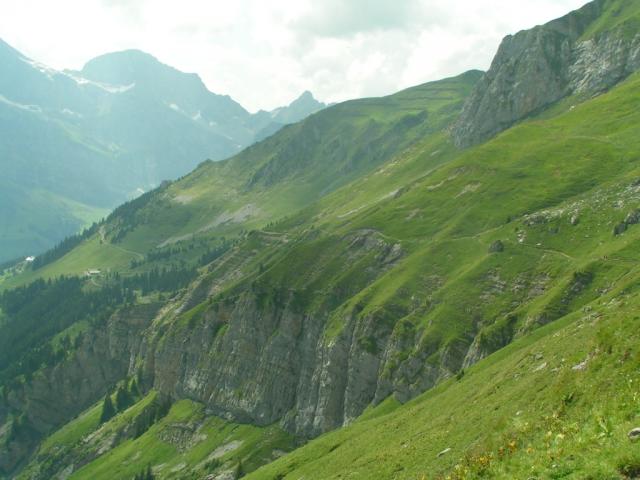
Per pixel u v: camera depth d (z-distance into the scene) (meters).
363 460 86.94
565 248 163.62
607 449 32.12
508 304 154.38
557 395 47.81
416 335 165.38
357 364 179.75
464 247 192.88
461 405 86.94
